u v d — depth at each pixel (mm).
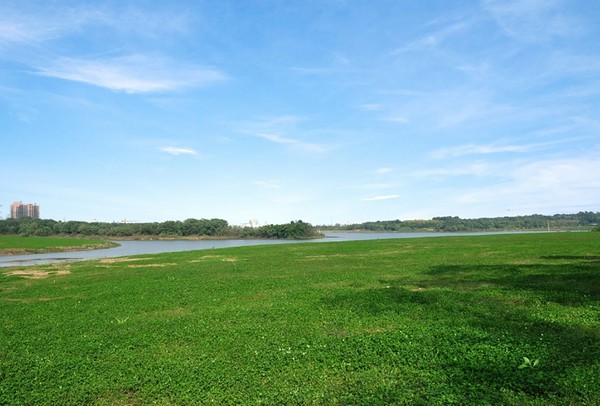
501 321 13141
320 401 8172
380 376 9273
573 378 8438
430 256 34719
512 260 29078
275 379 9312
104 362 10812
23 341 12977
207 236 179750
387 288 19922
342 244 56469
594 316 13172
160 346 12086
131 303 18734
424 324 13180
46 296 21828
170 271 30734
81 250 90562
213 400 8383
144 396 8703
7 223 182750
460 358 9945
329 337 12227
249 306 17188
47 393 8953
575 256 30109
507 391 8141
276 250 48938
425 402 7871
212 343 12094
